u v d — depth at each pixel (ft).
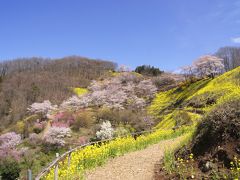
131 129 128.06
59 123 154.71
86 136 130.72
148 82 257.75
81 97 232.94
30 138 136.05
